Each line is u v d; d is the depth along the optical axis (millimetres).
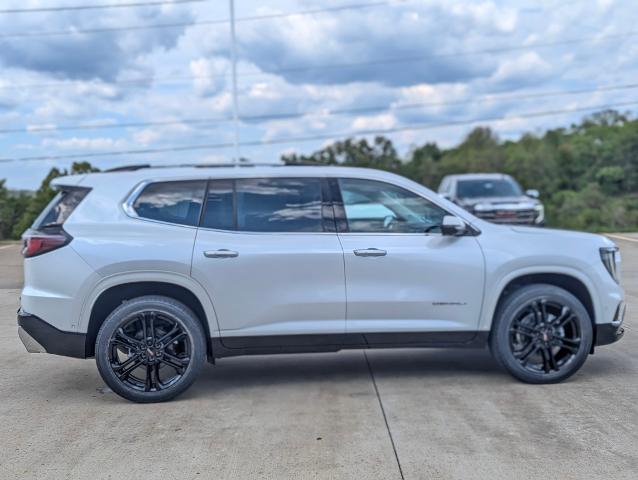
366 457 4305
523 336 5805
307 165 6043
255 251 5559
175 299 5609
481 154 54188
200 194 5742
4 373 6539
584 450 4352
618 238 20141
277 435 4723
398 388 5805
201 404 5484
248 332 5582
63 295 5422
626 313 8812
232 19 31547
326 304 5609
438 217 5883
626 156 47219
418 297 5680
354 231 5758
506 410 5141
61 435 4805
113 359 5453
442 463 4188
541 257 5750
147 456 4391
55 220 5664
